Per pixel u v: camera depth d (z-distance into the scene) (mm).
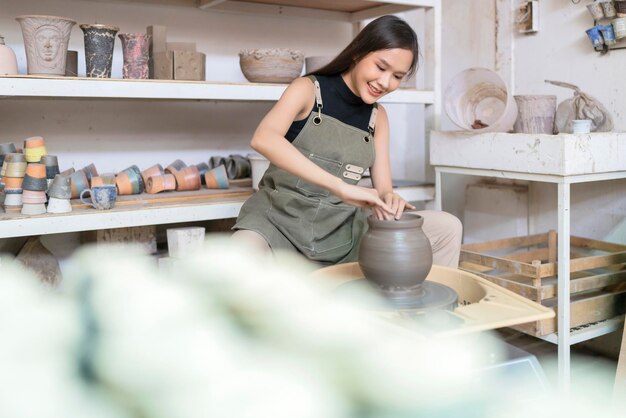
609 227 2516
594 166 1981
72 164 2623
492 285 1372
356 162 1981
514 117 2248
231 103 2953
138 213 2123
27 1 2451
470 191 3162
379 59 1724
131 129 2729
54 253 2643
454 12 3139
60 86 1982
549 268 2037
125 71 2211
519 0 2789
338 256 1940
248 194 2482
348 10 3123
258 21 2984
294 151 1683
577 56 2539
